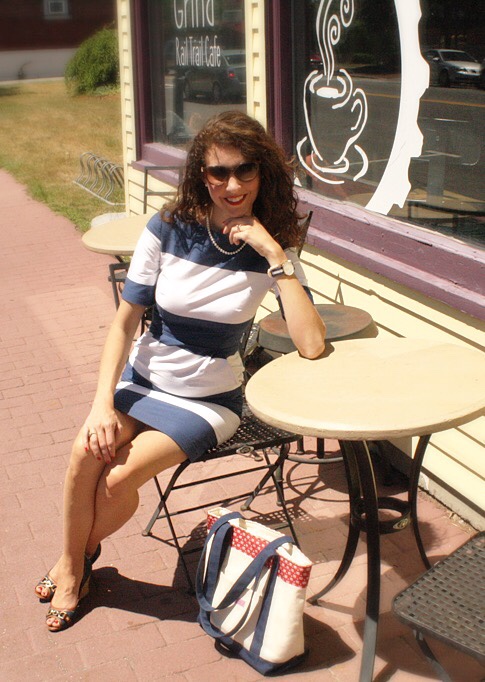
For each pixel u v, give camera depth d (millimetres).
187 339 2984
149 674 2818
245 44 5438
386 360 2812
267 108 5031
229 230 2859
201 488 3990
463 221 3619
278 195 2932
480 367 2705
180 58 6965
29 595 3248
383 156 4137
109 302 7027
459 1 3477
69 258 8656
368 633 2699
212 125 2807
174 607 3150
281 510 3771
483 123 3430
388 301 4031
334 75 4484
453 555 2461
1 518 3801
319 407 2459
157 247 2973
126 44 7844
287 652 2740
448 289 3512
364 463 2598
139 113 7797
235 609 2820
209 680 2779
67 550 3035
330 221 4453
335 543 3510
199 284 2906
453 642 2117
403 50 3883
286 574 2697
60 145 17984
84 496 2932
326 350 2945
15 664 2889
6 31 35750
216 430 2955
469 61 3457
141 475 2883
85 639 2998
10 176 14391
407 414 2367
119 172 11875
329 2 4453
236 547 2812
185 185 2900
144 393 3051
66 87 29234
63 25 36688
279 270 2826
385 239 3988
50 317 6723
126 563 3424
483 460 3455
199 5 6434
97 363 5664
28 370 5609
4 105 26219
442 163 3707
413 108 3865
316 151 4762
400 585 3230
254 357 4383
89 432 2877
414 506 3020
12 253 9000
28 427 4750
